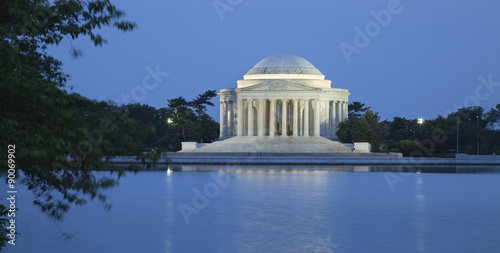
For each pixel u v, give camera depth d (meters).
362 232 73.81
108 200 103.31
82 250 64.12
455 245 66.75
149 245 66.69
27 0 43.44
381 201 103.69
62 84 59.97
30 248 64.81
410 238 70.38
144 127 42.91
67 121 41.03
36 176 49.47
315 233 73.19
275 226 77.81
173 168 193.38
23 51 56.91
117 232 73.69
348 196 110.69
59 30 48.31
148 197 108.25
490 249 64.94
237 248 65.19
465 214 88.56
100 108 43.28
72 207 93.12
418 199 107.25
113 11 47.44
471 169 198.75
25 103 41.47
